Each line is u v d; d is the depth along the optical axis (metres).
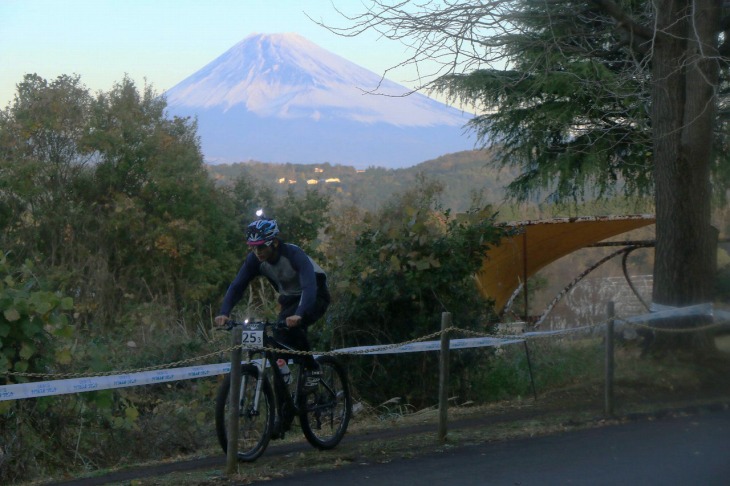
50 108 28.97
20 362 7.65
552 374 11.35
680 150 11.16
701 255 11.38
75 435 8.18
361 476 6.21
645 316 11.29
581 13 13.45
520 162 20.92
